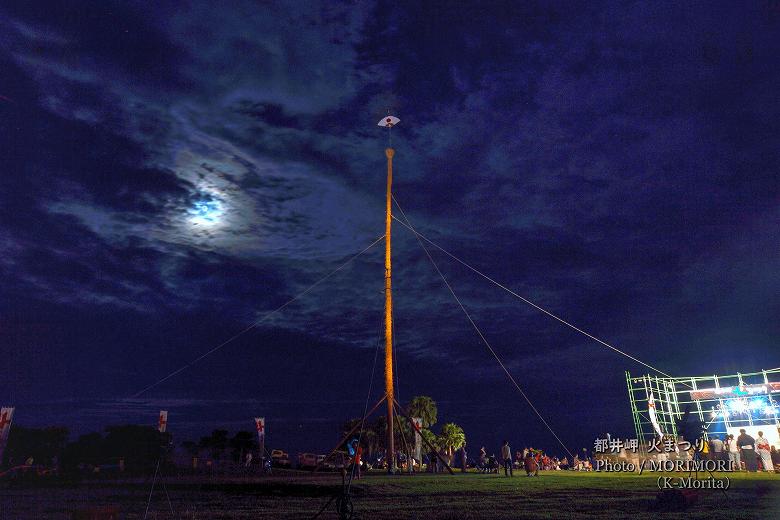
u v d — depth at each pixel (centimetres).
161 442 3750
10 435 3556
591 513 1279
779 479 1880
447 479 2388
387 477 2666
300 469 4088
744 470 2308
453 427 6059
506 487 1938
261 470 3747
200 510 1496
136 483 2527
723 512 1236
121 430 3666
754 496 1484
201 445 4178
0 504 1645
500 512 1339
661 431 3209
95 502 1727
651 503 1414
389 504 1559
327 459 3259
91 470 3419
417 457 3659
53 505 1641
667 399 3419
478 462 3491
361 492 1895
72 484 2480
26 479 2836
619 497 1562
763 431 2989
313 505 1593
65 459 3481
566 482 2081
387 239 3916
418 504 1541
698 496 1418
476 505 1488
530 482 2109
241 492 2009
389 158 4247
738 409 3212
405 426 5525
